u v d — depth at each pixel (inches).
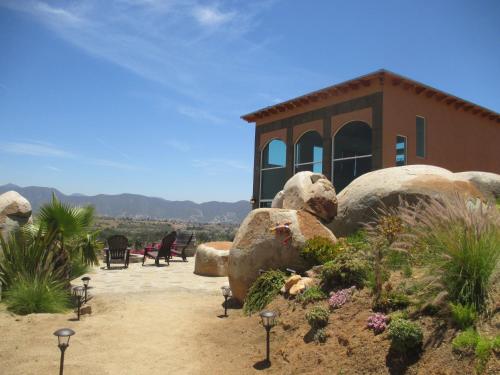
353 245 292.2
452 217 182.5
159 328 273.3
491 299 161.6
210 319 295.0
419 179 345.4
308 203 371.9
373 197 355.3
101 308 326.6
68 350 226.8
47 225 343.9
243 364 207.8
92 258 383.6
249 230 327.9
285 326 230.7
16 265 327.6
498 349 133.5
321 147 871.1
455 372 137.3
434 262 183.6
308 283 258.8
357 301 209.3
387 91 747.4
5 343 232.8
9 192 370.3
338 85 797.9
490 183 361.7
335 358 179.6
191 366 211.3
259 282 293.6
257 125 1047.0
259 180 1029.2
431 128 817.5
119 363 212.5
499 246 171.6
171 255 717.3
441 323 161.3
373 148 745.0
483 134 946.7
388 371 155.6
